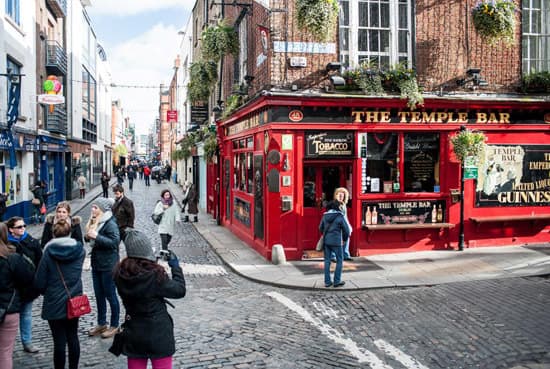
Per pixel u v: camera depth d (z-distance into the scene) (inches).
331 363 215.6
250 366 212.4
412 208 451.8
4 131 602.2
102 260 249.6
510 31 437.7
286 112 422.0
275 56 426.9
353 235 442.6
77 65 1249.4
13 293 186.7
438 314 282.4
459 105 450.0
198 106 1015.0
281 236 433.1
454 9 458.9
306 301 317.4
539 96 473.4
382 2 455.2
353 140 438.6
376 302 311.3
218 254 476.7
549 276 362.0
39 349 234.7
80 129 1289.4
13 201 687.1
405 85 425.4
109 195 1277.1
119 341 156.1
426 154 455.8
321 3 381.4
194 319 279.3
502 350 227.0
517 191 474.0
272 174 426.0
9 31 657.6
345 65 446.3
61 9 1012.5
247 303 313.3
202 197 995.3
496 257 425.1
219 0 765.3
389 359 220.2
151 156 4874.5
